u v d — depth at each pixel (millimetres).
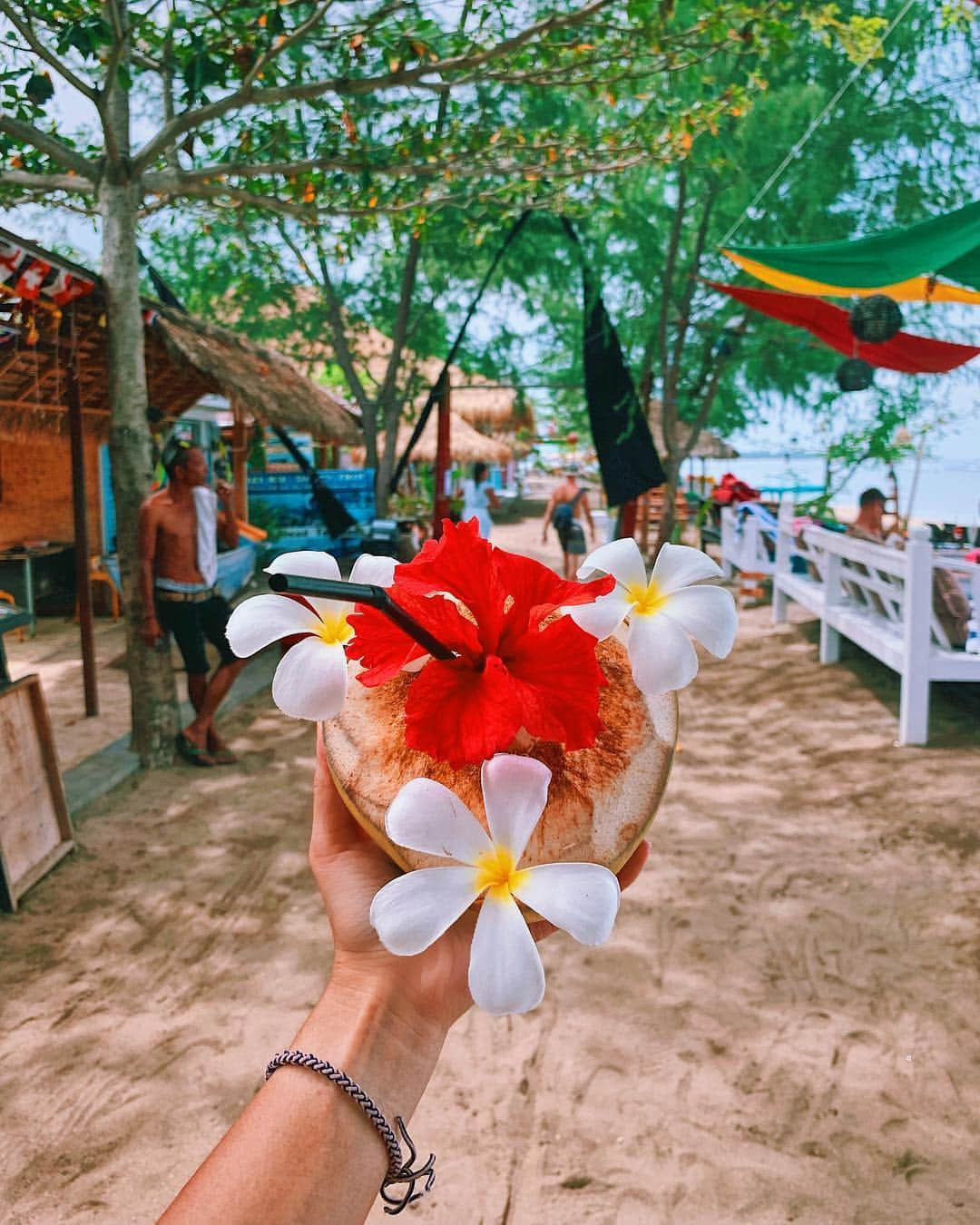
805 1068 2932
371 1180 688
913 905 3930
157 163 6539
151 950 3664
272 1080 722
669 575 712
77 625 10516
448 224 11023
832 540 7984
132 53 5449
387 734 784
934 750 5836
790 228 11180
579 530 12844
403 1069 744
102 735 6289
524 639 674
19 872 4105
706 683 7773
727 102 6023
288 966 3545
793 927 3783
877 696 7160
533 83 5457
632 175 9117
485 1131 2691
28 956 3627
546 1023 3184
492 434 25859
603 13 5176
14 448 10688
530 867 633
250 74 4984
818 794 5234
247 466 13609
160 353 7625
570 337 12617
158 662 5688
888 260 6625
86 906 4012
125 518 5598
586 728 652
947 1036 3068
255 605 742
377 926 601
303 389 10547
